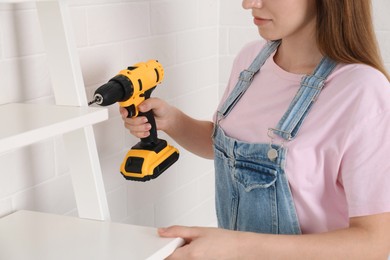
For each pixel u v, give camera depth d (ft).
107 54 5.20
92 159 4.19
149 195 6.04
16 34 4.29
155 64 4.60
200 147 5.40
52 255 3.71
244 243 3.79
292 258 3.82
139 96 4.52
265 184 4.33
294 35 4.43
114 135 5.43
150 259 3.62
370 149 3.93
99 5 5.04
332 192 4.24
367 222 3.91
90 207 4.28
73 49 4.01
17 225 4.18
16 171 4.42
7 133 3.28
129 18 5.43
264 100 4.58
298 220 4.33
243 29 6.87
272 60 4.69
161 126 5.00
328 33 4.21
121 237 3.94
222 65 7.06
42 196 4.68
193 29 6.45
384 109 3.98
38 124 3.51
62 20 3.92
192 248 3.77
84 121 3.75
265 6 4.17
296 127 4.24
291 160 4.22
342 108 4.10
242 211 4.58
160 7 5.84
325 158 4.14
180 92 6.36
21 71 4.36
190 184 6.76
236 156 4.53
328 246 3.82
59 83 4.06
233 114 4.74
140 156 4.51
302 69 4.50
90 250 3.76
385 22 6.39
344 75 4.20
